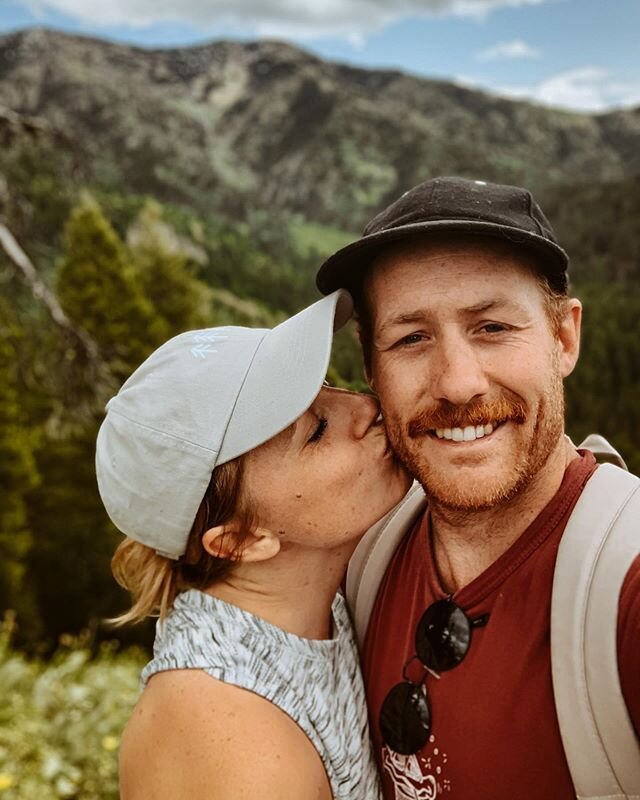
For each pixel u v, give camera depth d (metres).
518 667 0.51
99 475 0.61
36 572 6.30
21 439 5.65
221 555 0.56
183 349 0.58
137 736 0.52
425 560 0.59
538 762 0.50
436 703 0.55
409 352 0.53
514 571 0.52
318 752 0.53
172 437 0.55
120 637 5.48
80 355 2.75
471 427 0.51
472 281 0.50
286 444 0.55
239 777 0.47
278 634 0.55
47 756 1.98
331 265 0.55
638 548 0.46
